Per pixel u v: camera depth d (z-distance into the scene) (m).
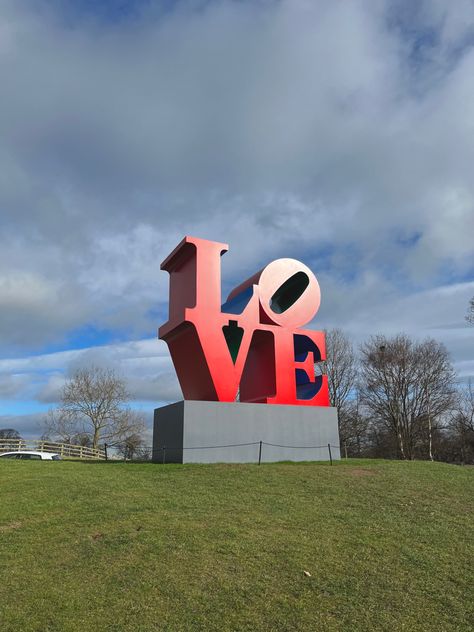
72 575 7.19
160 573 7.26
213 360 16.56
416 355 41.66
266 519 9.73
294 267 19.30
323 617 6.33
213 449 15.97
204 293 16.95
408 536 9.15
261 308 18.27
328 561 7.89
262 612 6.38
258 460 16.50
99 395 43.53
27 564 7.53
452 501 11.73
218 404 16.36
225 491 11.73
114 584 6.93
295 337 19.30
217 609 6.40
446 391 40.94
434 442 44.69
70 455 39.00
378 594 6.95
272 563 7.72
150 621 6.09
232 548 8.18
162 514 9.79
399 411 41.47
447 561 8.10
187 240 17.14
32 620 6.02
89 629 5.89
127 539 8.43
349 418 45.06
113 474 13.70
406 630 6.12
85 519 9.46
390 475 14.26
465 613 6.57
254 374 19.30
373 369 42.88
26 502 10.55
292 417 17.58
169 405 16.98
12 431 57.69
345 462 17.06
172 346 18.31
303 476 13.68
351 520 9.92
